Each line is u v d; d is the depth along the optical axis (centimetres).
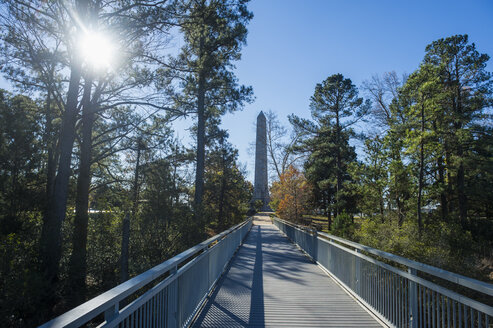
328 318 533
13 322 740
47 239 911
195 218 1224
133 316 277
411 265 406
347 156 3331
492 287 261
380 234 1250
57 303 886
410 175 1722
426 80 1605
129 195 1292
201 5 1277
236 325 498
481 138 2023
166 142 1481
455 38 2048
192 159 1853
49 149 1190
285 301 636
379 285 534
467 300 298
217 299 647
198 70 1436
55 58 1137
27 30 1095
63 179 1095
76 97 1128
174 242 1146
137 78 1302
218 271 823
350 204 3042
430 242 1273
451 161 2103
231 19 1505
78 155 1677
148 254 1077
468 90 2089
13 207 936
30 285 762
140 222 1105
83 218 1098
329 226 3206
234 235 1304
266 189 4512
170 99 1362
